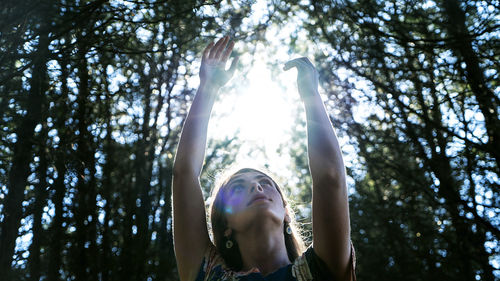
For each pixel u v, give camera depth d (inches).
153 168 500.7
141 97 383.2
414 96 407.8
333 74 427.2
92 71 275.0
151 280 454.0
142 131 447.2
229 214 92.0
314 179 86.4
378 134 443.8
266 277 84.4
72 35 244.2
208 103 103.3
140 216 464.4
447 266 452.4
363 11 357.4
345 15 370.9
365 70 412.8
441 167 414.9
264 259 88.8
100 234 442.9
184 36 270.1
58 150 289.6
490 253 430.9
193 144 98.5
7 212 265.7
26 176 271.7
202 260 91.7
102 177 430.9
